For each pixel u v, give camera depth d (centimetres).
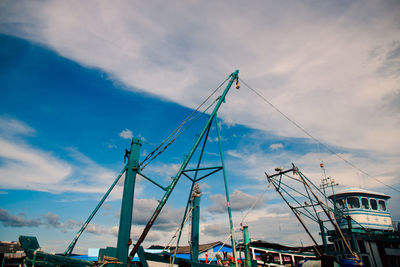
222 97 2202
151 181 1697
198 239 2577
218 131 2053
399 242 2691
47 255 1062
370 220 2964
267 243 3322
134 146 1698
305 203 3069
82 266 1185
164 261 1817
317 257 2811
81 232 1655
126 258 1426
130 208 1538
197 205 2714
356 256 2464
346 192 3138
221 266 1875
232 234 1697
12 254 1033
